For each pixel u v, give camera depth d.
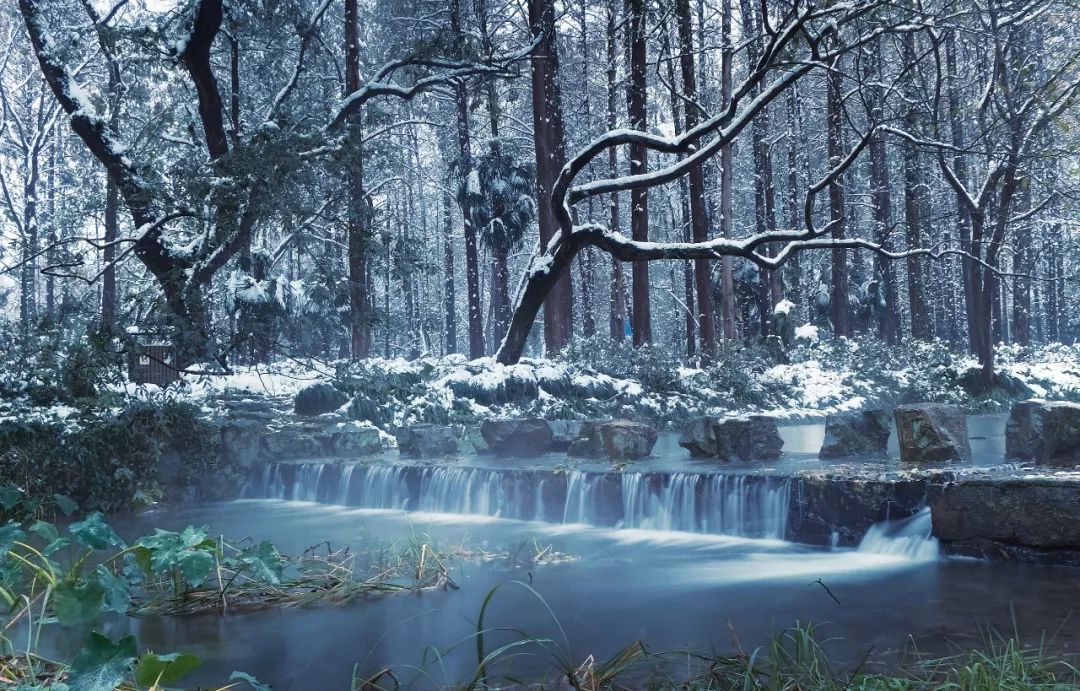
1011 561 7.68
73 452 13.12
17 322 16.05
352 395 18.75
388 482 13.38
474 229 34.56
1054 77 18.91
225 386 19.75
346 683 5.20
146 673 3.53
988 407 23.52
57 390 14.43
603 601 7.13
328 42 36.97
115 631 6.45
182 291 17.81
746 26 28.16
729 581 7.70
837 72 15.60
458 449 16.17
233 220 18.67
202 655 5.82
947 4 15.88
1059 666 4.73
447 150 46.38
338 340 34.50
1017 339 42.59
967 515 7.94
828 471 9.55
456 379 19.62
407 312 50.09
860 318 42.12
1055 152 19.52
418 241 21.38
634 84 24.25
